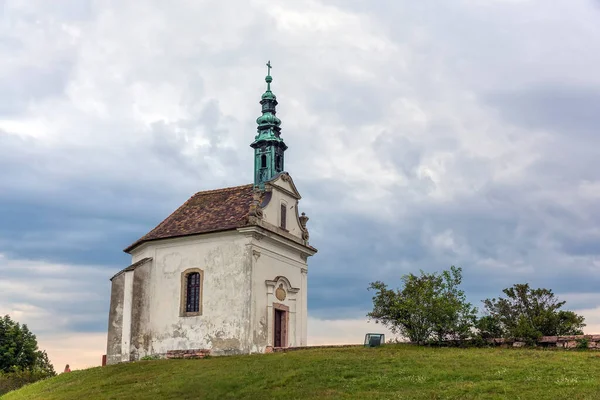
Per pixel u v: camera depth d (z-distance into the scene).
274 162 45.53
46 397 29.36
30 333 65.50
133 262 44.69
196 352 37.12
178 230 41.81
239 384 25.80
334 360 28.77
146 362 34.88
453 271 34.75
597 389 20.91
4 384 49.69
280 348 37.56
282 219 43.62
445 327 33.22
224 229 39.47
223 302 38.84
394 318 35.16
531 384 22.28
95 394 27.77
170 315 40.16
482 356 28.25
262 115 46.78
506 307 34.88
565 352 28.97
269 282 40.00
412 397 21.67
